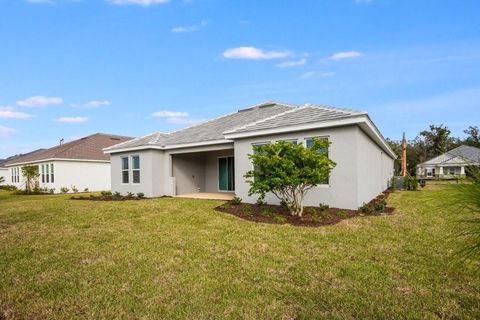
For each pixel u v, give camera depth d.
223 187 18.97
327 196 11.09
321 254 5.75
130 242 6.84
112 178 20.14
